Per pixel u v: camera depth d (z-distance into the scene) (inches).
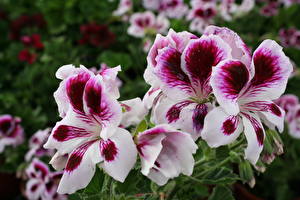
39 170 20.6
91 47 33.2
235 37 10.6
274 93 10.5
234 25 25.2
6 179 25.3
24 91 29.0
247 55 10.3
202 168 12.7
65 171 10.3
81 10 35.1
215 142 9.8
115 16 35.3
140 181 12.6
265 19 33.7
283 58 10.4
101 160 10.0
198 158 12.4
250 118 10.3
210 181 12.1
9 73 33.5
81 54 31.3
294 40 28.2
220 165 12.4
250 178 11.9
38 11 40.1
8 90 31.8
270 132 11.3
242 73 10.0
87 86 10.2
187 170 10.0
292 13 32.8
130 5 33.5
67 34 36.2
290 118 22.2
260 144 10.1
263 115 10.7
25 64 34.0
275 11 32.7
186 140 9.9
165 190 12.4
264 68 10.4
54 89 27.8
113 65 26.1
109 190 11.6
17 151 24.8
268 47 10.4
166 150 10.1
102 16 35.4
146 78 10.9
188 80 10.5
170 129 9.8
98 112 10.2
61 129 10.5
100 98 10.1
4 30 38.7
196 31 26.9
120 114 10.0
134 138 10.3
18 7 40.3
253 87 10.5
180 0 32.2
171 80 10.4
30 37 32.3
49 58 28.7
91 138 10.7
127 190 11.1
